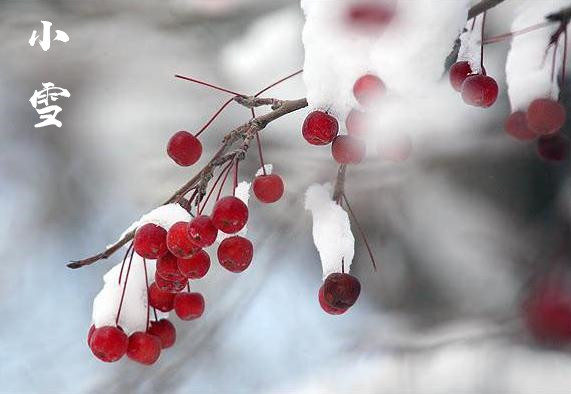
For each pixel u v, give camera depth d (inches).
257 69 62.9
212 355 66.7
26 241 83.7
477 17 42.5
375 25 41.1
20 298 82.3
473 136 57.0
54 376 75.0
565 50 42.8
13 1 73.5
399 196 62.7
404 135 41.8
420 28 41.0
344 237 42.4
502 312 59.8
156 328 42.3
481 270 62.9
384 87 41.1
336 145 41.4
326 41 41.4
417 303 65.6
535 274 52.2
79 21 73.6
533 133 43.4
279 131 60.7
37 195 83.5
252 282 61.8
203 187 41.2
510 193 61.1
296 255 70.5
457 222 63.0
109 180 73.8
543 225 60.2
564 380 52.9
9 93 78.0
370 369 60.0
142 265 42.4
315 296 71.3
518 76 43.4
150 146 69.5
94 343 41.6
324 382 60.8
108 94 72.9
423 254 64.9
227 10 70.3
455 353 57.7
